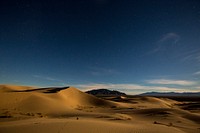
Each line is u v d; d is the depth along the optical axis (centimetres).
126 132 1596
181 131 2028
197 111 5381
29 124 1692
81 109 5209
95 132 1499
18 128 1534
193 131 2245
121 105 6888
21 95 4678
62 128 1541
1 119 2634
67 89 7356
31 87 9106
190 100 13475
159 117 3475
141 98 10125
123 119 2903
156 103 9044
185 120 3262
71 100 6488
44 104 4597
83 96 7431
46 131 1448
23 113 3466
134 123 2447
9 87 7562
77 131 1486
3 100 4116
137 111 4375
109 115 3328
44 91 7175
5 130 1488
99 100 7206
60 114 3703
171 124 2684
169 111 4059
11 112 3453
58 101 5444
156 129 1867
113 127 1734
